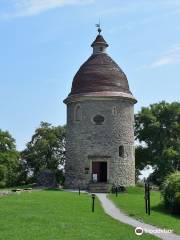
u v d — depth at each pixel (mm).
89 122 49688
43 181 55062
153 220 23188
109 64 51594
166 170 58562
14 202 29078
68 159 51000
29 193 37781
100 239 16703
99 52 52500
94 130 49594
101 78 50500
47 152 67188
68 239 16531
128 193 44438
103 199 35625
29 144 68062
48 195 36281
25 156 68000
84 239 16625
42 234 17359
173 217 25422
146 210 26609
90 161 49219
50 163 66750
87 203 30984
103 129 49562
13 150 65375
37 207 26672
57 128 68062
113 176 49000
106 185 46562
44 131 67562
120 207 29250
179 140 61000
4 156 63250
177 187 27594
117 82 50750
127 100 50531
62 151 67625
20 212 23969
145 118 61750
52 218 22031
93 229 19062
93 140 49500
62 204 29234
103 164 49531
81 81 50969
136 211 27000
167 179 29953
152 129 60781
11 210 24688
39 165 66875
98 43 52562
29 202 29469
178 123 61531
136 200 34594
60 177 66375
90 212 25781
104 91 49750
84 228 19234
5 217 21750
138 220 23203
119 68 52281
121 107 50188
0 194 34688
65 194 38344
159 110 62219
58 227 19219
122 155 49875
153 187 51156
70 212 25109
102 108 49656
